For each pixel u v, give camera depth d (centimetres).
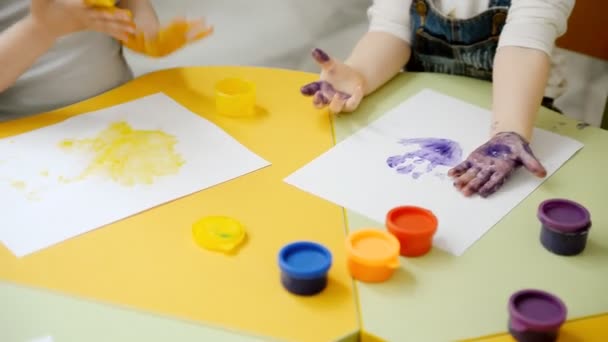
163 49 111
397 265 70
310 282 68
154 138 94
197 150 92
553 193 86
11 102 113
